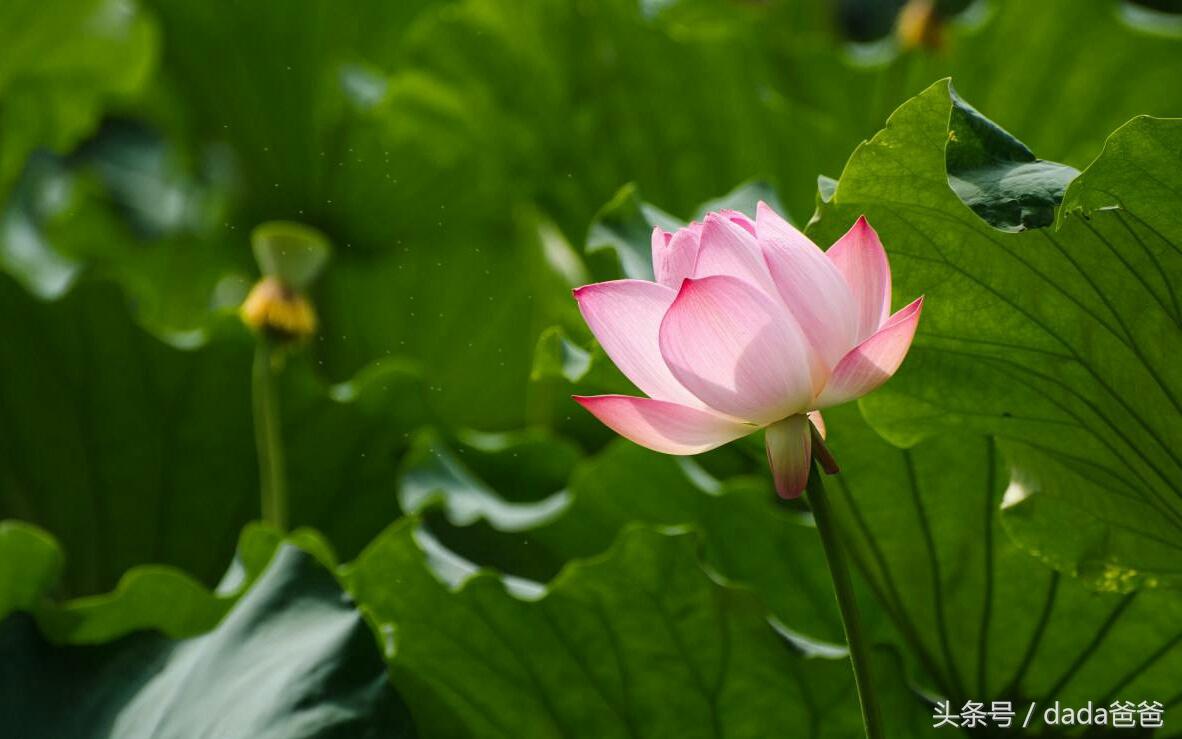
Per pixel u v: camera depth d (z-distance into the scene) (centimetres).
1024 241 203
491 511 261
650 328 195
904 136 204
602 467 258
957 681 235
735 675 229
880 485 230
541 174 371
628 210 239
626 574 227
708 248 194
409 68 377
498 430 391
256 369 284
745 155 348
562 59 356
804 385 193
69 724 224
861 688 197
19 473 290
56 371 291
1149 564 215
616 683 232
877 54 392
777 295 193
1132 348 205
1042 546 217
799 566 254
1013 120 381
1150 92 371
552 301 326
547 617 230
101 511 292
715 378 193
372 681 220
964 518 229
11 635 228
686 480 256
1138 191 198
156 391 291
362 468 290
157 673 226
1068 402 211
